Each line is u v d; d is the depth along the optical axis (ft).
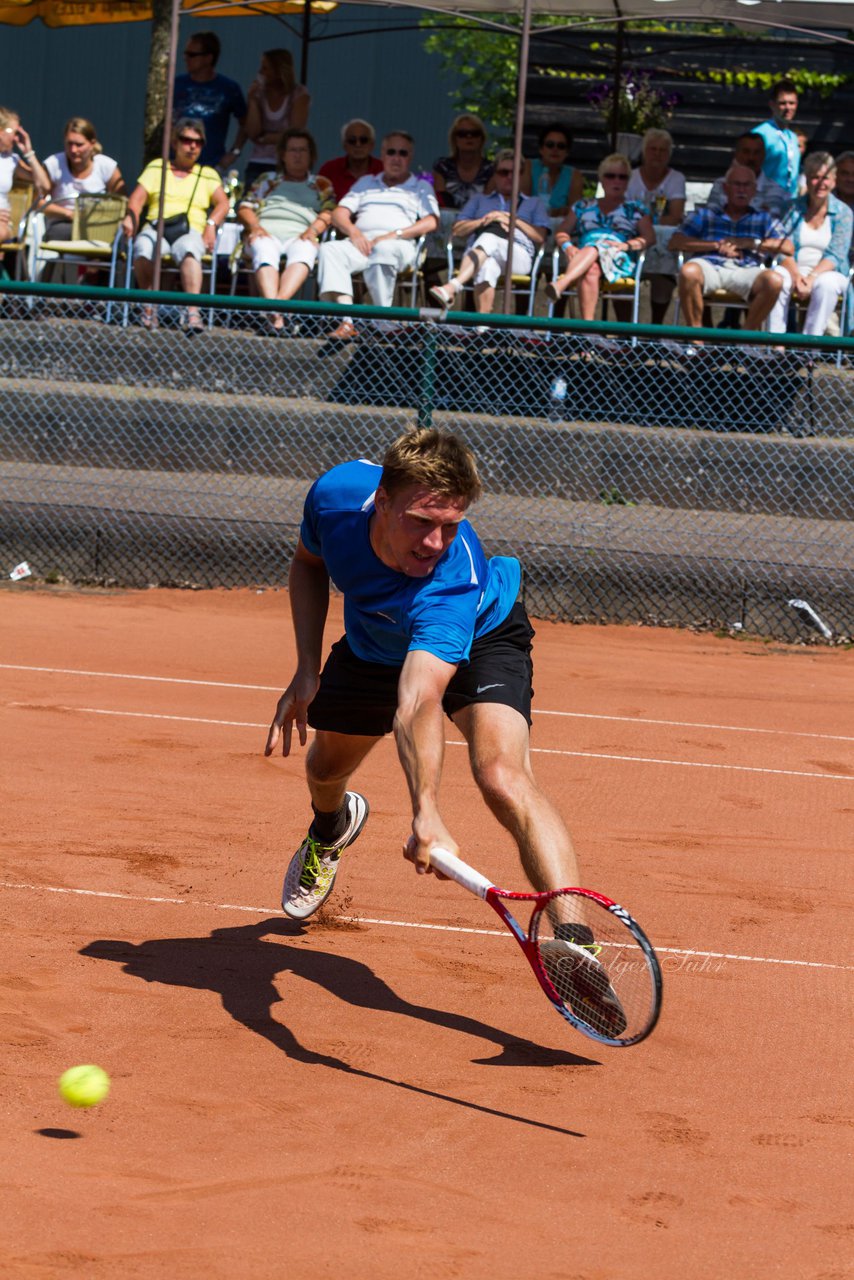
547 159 55.93
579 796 28.02
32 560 49.03
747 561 46.19
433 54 74.13
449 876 14.71
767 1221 12.92
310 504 17.06
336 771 18.79
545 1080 15.88
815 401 48.57
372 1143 14.01
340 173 56.03
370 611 16.65
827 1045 17.33
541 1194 13.19
